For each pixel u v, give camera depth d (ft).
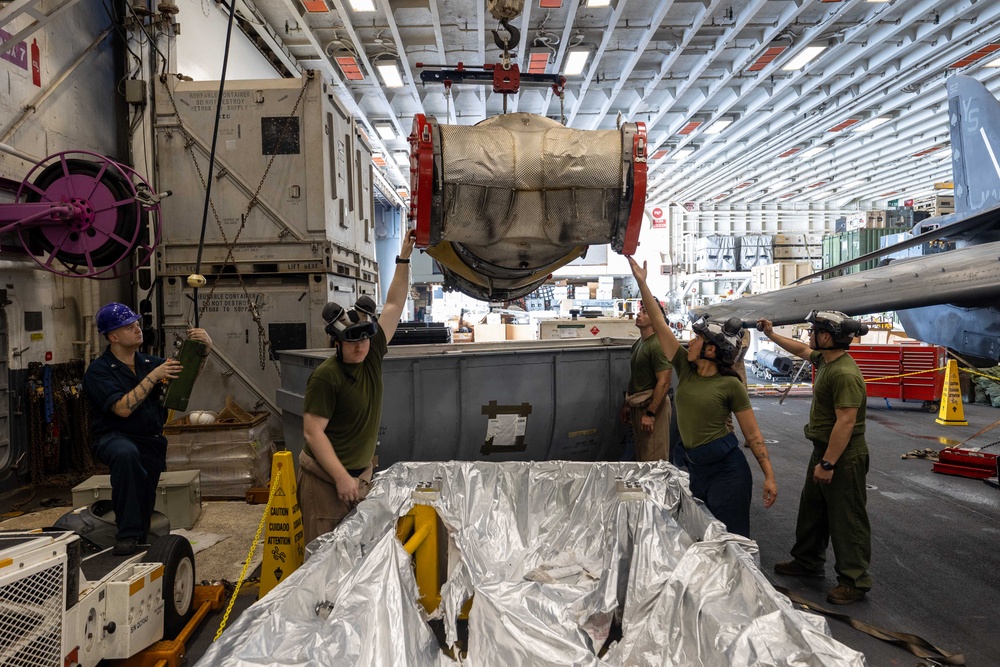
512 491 11.27
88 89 23.65
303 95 22.36
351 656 5.94
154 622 9.90
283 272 22.63
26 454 20.57
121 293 25.23
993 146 28.86
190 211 22.54
